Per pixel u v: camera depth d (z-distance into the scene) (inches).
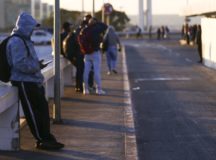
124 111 740.0
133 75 1338.6
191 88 1037.2
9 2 5802.2
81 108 762.2
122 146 534.9
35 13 6446.9
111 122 658.2
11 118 505.4
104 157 490.9
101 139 564.7
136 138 590.2
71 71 1061.8
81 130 609.0
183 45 3410.4
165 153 527.2
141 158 509.4
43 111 508.1
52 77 848.3
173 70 1481.3
